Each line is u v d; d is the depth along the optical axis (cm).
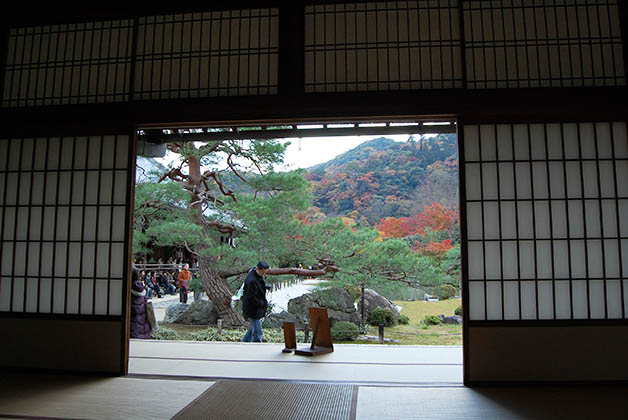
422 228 1288
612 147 306
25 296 335
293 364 347
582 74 309
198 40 335
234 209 809
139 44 340
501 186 308
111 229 331
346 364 347
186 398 267
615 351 295
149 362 352
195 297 991
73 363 322
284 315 837
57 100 343
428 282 784
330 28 326
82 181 338
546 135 309
